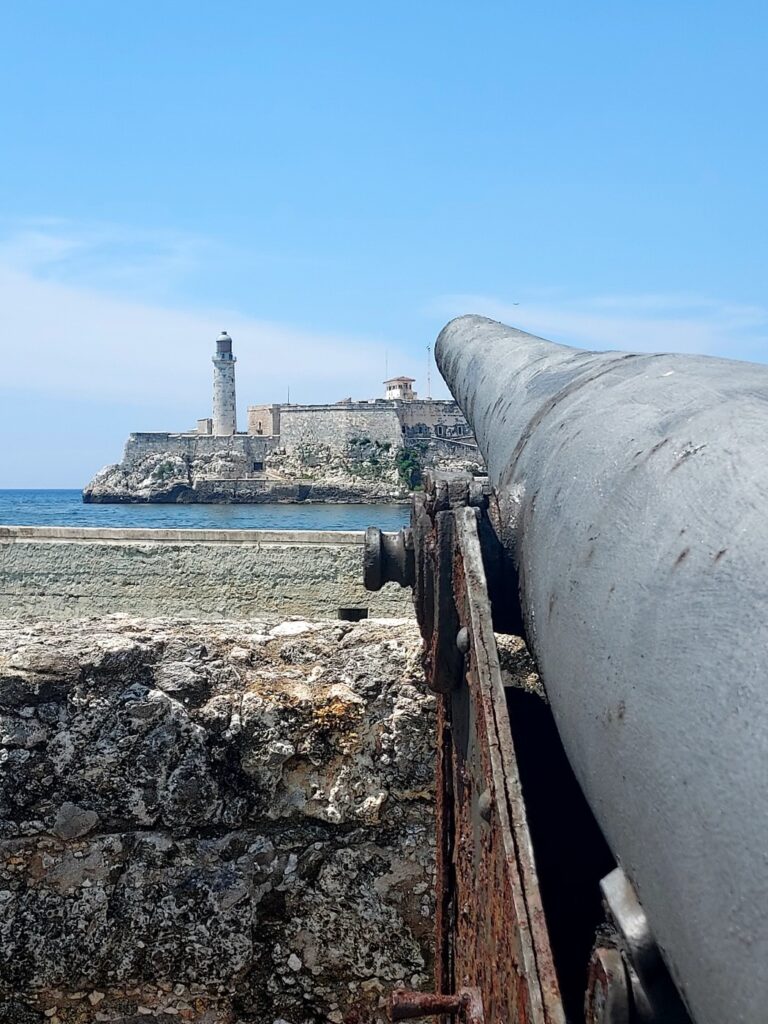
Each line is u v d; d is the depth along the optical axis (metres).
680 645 1.85
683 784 1.75
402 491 92.19
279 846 5.16
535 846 2.93
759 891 1.53
